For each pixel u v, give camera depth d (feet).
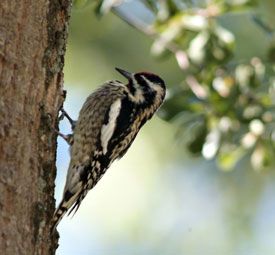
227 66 45.70
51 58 32.19
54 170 31.91
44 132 31.53
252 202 56.95
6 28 30.86
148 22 52.24
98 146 38.11
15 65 30.83
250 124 44.42
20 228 29.94
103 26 53.26
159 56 45.96
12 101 30.58
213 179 56.24
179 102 44.04
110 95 39.17
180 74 53.31
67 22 33.04
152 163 54.39
